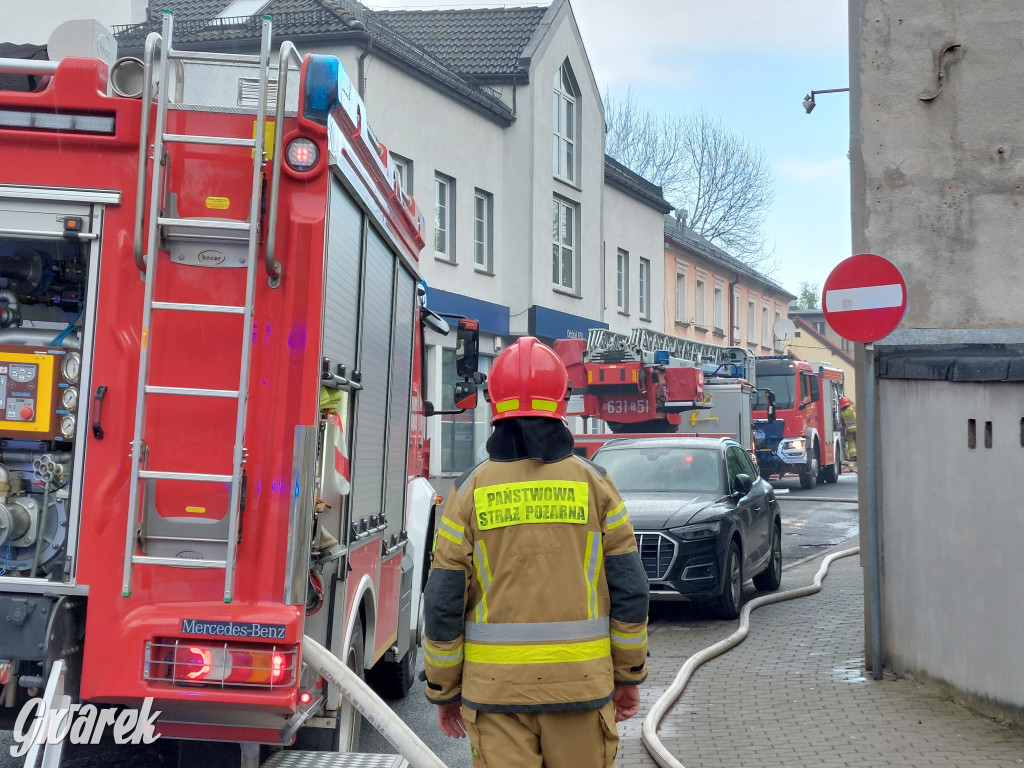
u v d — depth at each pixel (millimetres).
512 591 3387
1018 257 8156
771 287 54688
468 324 8375
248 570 3930
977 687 6699
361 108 4668
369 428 5383
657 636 9977
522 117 27688
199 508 3967
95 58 4273
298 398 3998
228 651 3869
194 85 4102
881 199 8352
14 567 4113
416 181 23531
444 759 6262
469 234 25938
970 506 6758
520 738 3342
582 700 3332
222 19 22438
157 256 4035
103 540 3975
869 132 8391
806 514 22438
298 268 4035
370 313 5289
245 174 4086
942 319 8250
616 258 35156
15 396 4094
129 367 4039
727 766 5852
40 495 4254
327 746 4773
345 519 4773
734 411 23391
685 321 42938
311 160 4066
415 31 29812
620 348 21141
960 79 8258
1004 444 6395
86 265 4191
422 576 8070
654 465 12125
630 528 3529
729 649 9031
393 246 5863
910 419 7570
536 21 29406
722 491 11609
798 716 6812
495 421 3566
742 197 54906
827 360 69500
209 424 3988
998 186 8195
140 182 3967
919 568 7441
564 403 3578
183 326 4012
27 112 4105
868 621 7949
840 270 7805
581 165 31359
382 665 7402
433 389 24031
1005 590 6410
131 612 3920
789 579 13594
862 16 8398
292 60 4117
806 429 30250
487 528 3422
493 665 3365
